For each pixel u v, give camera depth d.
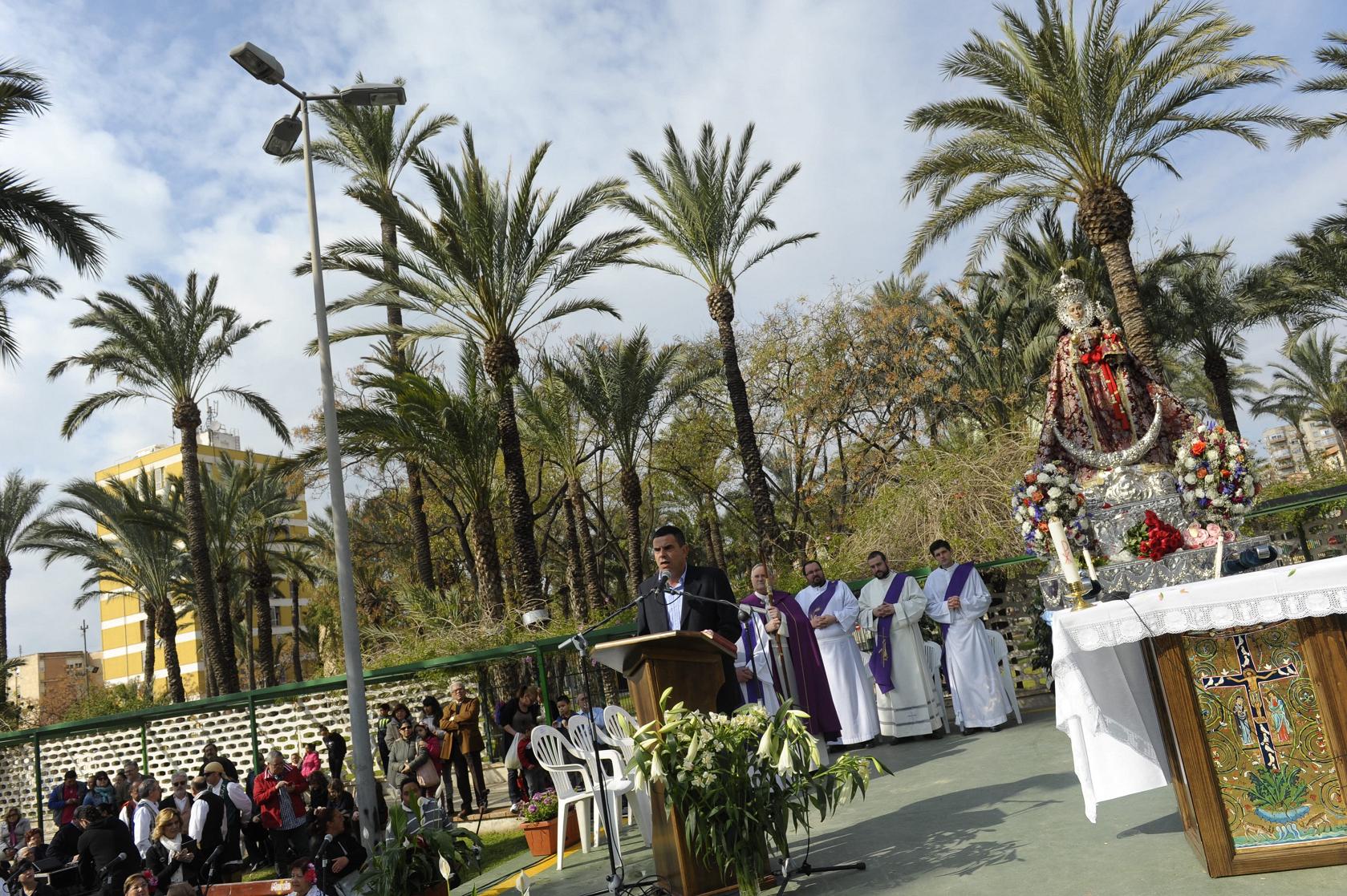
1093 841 5.07
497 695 16.75
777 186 23.34
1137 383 6.05
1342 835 4.11
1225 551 5.43
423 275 20.34
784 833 5.01
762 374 32.56
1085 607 4.72
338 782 11.83
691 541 41.06
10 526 35.50
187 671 73.00
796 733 5.09
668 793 4.98
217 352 27.47
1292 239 26.95
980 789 6.94
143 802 12.77
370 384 20.27
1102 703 4.99
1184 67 16.92
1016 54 17.72
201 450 72.69
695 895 5.13
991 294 28.91
